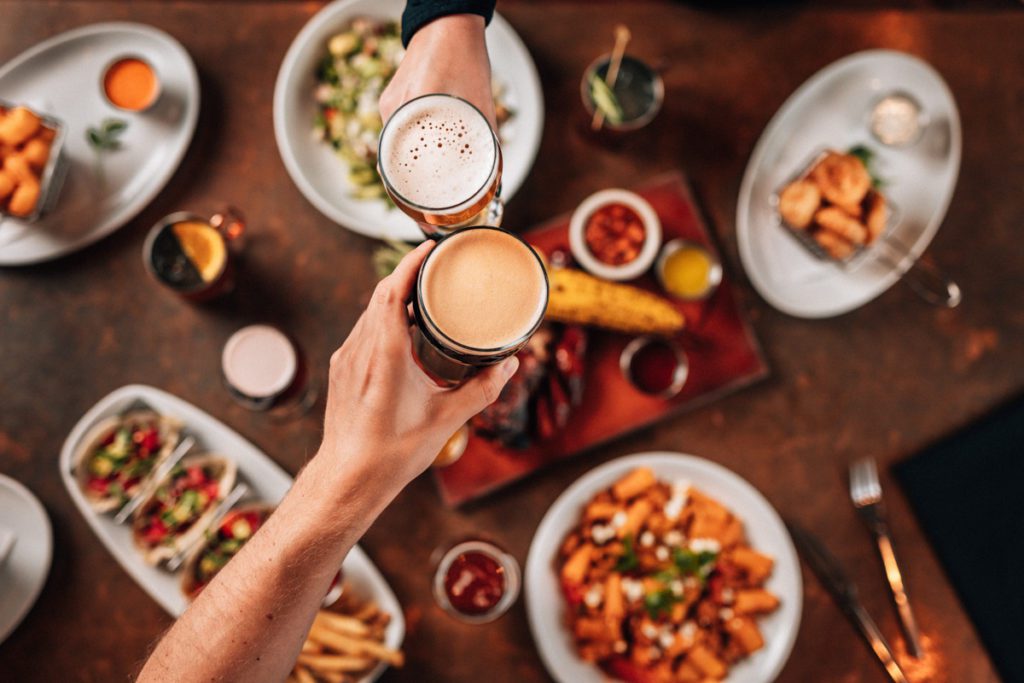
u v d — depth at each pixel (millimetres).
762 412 1037
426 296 558
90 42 1004
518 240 578
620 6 1054
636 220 987
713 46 1057
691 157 1051
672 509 964
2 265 1003
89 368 1008
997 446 1007
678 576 946
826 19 1059
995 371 1052
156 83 979
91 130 980
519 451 1003
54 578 979
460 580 957
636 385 999
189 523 951
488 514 1011
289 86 981
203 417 968
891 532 1025
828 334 1049
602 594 948
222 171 1026
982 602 999
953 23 1061
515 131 1002
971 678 1007
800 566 1019
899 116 1021
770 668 954
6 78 997
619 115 981
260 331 972
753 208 1033
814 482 1032
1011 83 1062
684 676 958
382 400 563
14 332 1008
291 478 986
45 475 993
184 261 966
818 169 989
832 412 1042
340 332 1023
